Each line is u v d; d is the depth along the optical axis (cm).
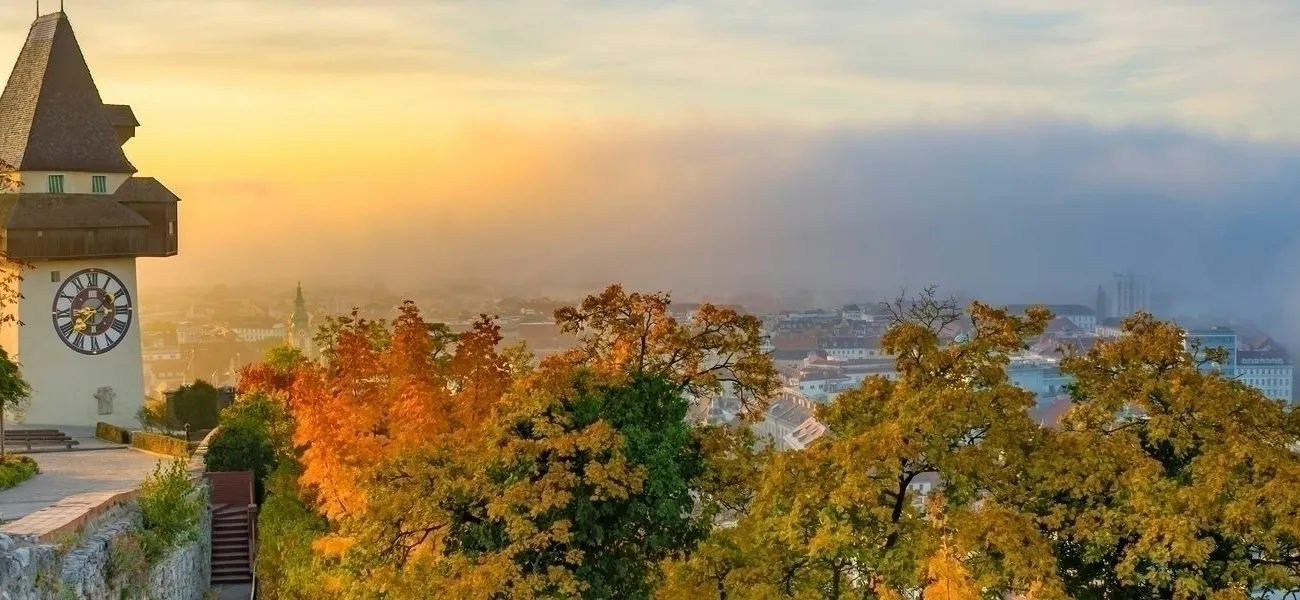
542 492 2281
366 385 3014
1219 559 2019
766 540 2294
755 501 2402
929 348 2289
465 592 2166
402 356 2948
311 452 2967
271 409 4994
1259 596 2109
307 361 3403
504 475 2434
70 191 7112
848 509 2106
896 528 2153
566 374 2506
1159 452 2239
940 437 2081
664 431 2573
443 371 3020
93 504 2616
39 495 3928
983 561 2006
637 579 2447
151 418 7425
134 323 7306
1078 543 2145
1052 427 2377
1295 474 1917
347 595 2398
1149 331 2416
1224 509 1942
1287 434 2217
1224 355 2464
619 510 2417
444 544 2450
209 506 4347
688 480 2684
